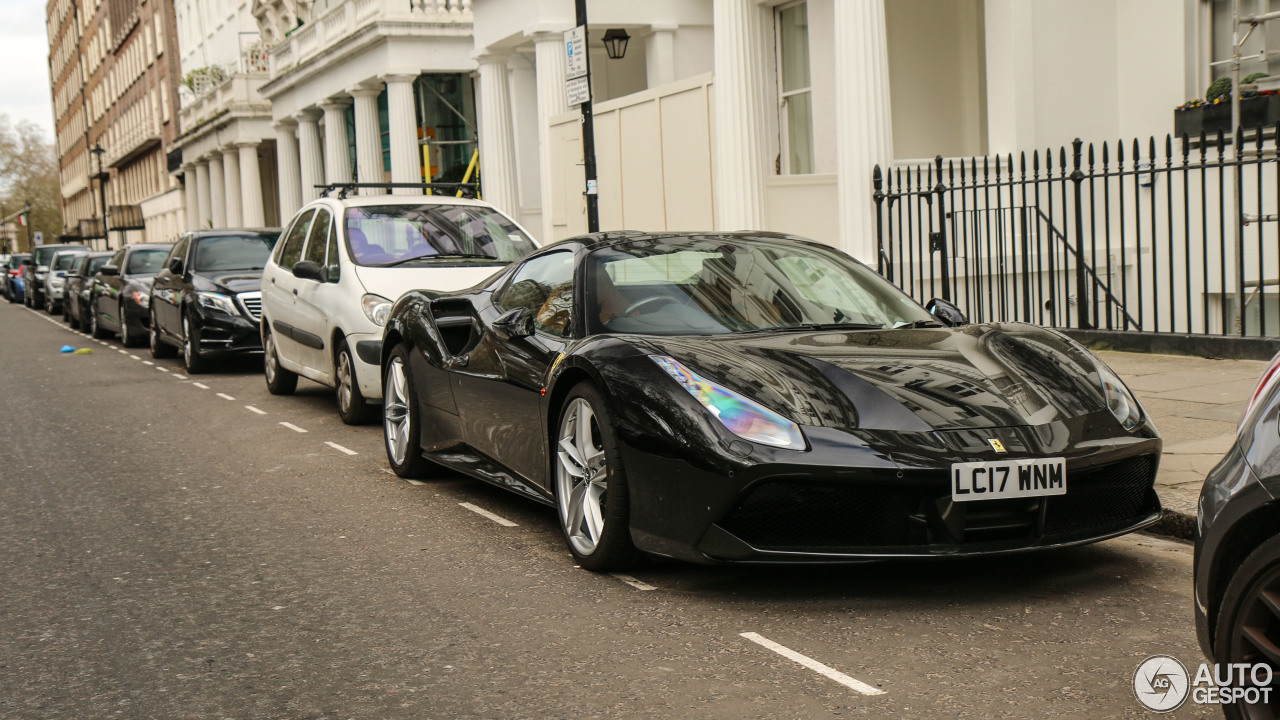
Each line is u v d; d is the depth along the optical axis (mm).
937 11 13492
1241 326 8883
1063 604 4172
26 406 11109
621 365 4504
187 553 5363
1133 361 9148
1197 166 8844
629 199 15656
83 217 92188
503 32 17703
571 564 4930
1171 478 5559
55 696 3615
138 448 8414
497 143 18812
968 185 10789
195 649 4016
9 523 6117
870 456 3924
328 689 3582
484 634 4055
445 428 6320
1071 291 12102
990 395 4234
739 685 3477
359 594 4605
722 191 13141
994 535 4062
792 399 4160
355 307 8633
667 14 16719
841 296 5375
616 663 3709
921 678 3486
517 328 5250
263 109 36594
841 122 11266
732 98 12883
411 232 9312
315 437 8570
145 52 59188
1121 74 12273
